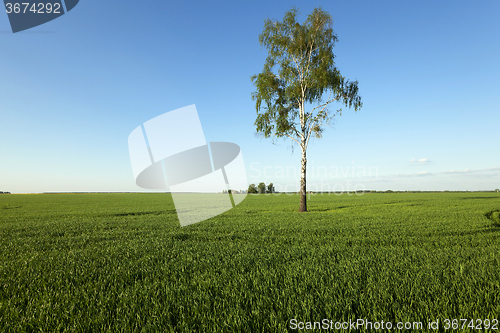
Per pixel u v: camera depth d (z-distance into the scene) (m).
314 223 14.45
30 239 10.02
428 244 8.55
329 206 30.52
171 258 6.83
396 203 35.47
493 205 28.55
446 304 3.66
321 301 3.87
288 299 3.98
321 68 20.70
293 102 22.97
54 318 3.45
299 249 7.80
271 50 22.17
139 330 3.18
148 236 10.74
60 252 7.70
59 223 15.09
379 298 3.92
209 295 4.13
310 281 4.75
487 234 10.37
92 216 20.11
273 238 10.10
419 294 4.06
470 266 5.61
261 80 21.83
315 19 21.05
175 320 3.42
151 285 4.68
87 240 9.95
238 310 3.53
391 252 7.13
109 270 5.67
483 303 3.74
